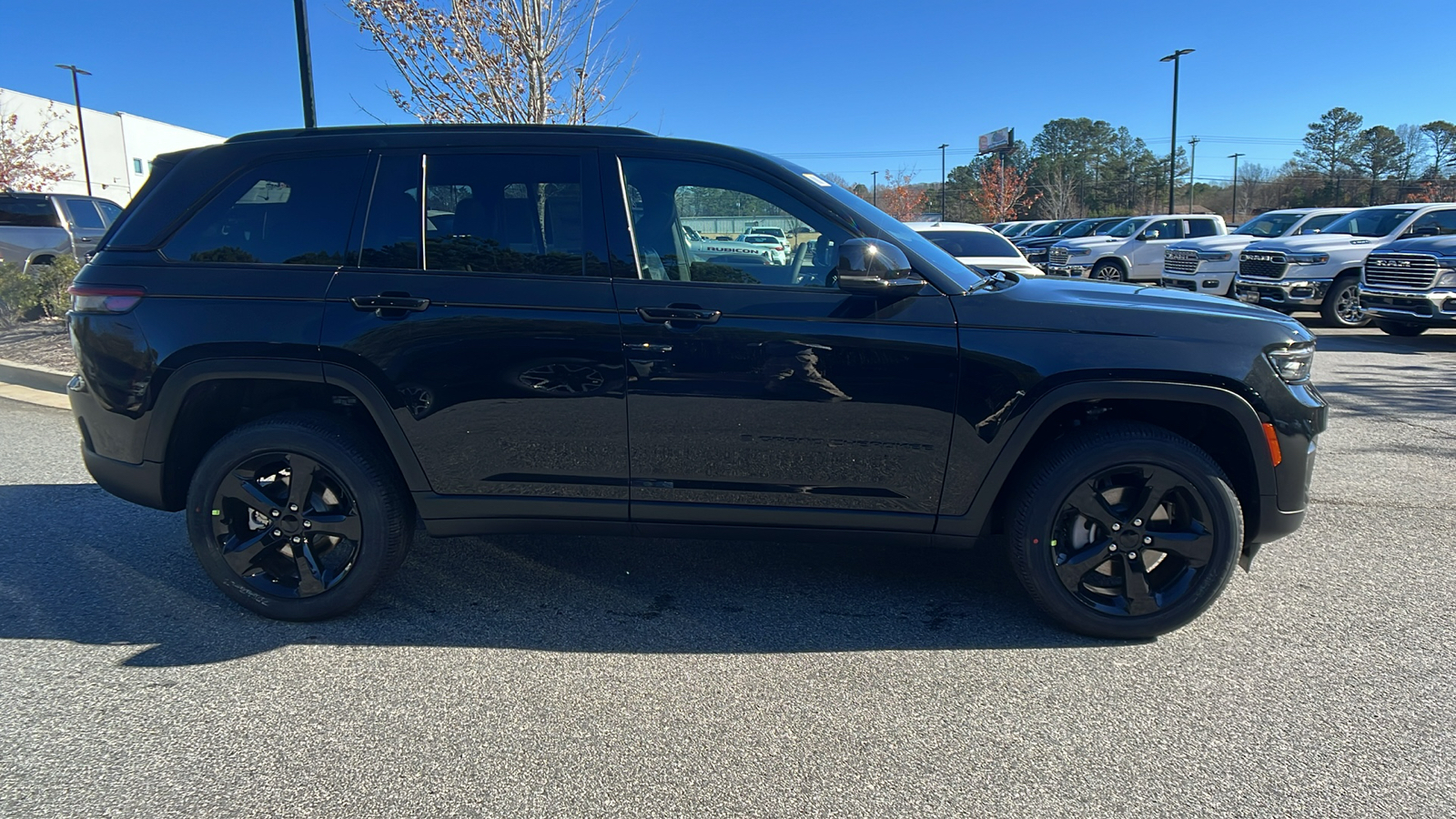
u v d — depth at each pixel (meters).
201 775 2.53
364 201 3.34
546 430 3.30
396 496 3.45
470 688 3.03
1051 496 3.24
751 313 3.20
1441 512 4.86
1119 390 3.14
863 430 3.23
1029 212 69.12
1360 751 2.65
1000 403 3.17
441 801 2.43
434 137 3.39
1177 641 3.37
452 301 3.26
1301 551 4.30
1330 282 12.87
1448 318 10.68
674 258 3.31
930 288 3.22
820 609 3.67
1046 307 3.21
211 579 3.57
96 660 3.21
